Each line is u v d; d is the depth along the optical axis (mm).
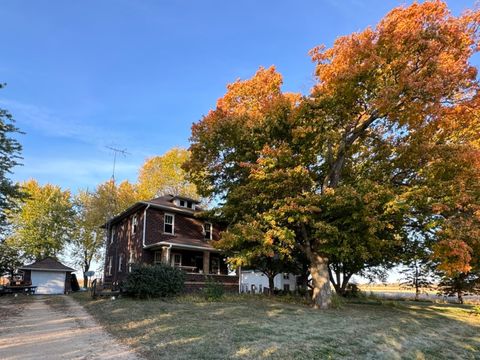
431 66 13938
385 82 14695
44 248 41500
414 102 14375
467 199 12844
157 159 44188
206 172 18234
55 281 34281
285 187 14727
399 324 12117
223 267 27672
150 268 18812
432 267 23266
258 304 16391
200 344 7895
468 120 14906
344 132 16672
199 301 17062
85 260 45844
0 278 38594
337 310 15328
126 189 43312
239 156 16656
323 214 14656
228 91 21078
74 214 44375
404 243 17172
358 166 18531
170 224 25359
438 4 14117
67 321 12023
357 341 8992
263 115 16391
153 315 12305
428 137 15242
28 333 9773
